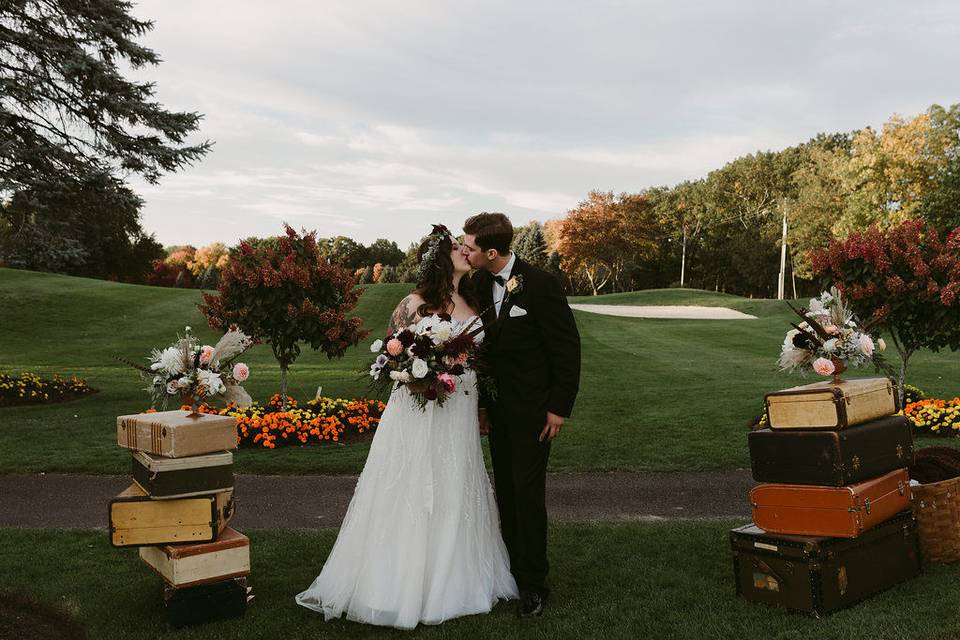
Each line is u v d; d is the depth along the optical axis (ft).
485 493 12.23
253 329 28.58
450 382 11.17
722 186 243.19
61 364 54.13
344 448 26.23
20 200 43.24
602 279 214.90
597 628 10.58
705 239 244.01
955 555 12.70
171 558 10.89
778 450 11.37
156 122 45.03
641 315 105.09
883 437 11.65
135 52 45.88
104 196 45.57
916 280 26.71
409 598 10.91
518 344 11.94
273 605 11.78
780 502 11.33
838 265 28.32
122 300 84.07
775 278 207.21
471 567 11.69
